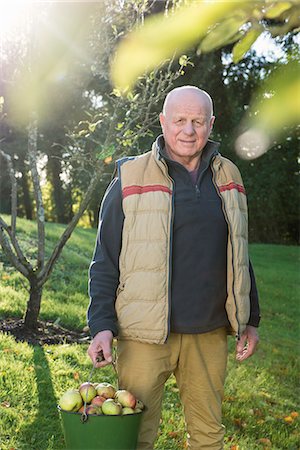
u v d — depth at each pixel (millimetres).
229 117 12328
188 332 2545
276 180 14719
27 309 5746
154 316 2465
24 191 21500
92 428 2230
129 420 2258
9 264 7738
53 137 13391
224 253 2615
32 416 3889
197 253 2541
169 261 2486
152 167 2561
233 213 2611
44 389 4281
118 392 2398
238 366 5625
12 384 4250
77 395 2332
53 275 7770
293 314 8578
